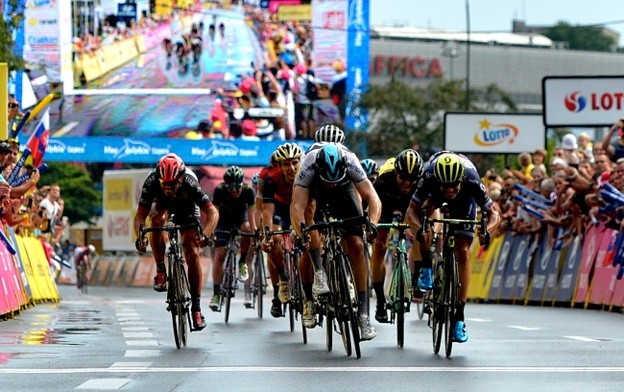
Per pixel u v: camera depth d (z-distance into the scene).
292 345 20.84
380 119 88.25
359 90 76.75
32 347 20.11
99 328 24.94
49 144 70.94
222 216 29.56
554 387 14.66
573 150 35.38
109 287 71.62
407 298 22.98
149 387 14.70
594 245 33.19
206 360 17.94
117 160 71.38
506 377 15.73
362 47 72.50
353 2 72.31
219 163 72.12
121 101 71.38
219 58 71.94
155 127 71.69
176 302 20.09
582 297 33.84
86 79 70.94
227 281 28.91
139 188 69.31
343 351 19.50
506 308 34.41
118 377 15.73
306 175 19.06
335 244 18.84
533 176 37.62
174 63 71.62
